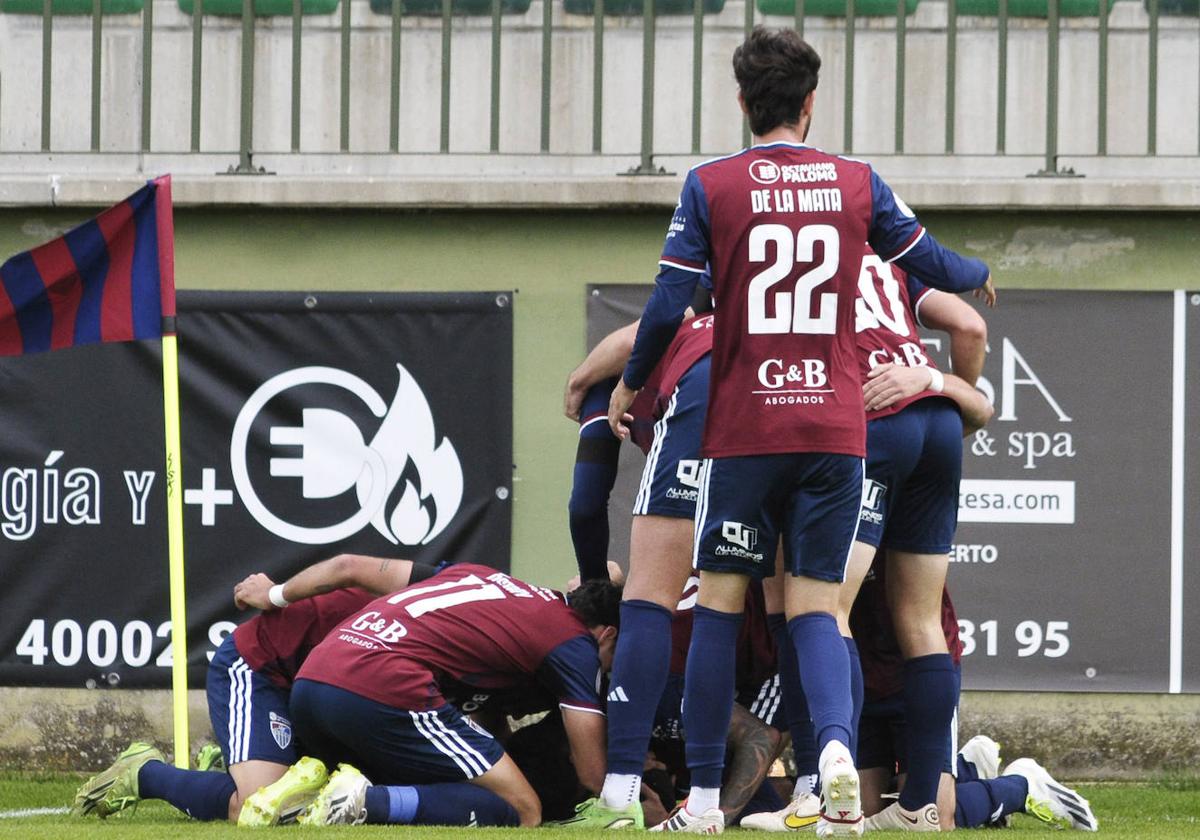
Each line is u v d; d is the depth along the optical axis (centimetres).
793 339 1483
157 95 2702
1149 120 2578
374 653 1695
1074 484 2488
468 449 2527
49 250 2172
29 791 2266
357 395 2536
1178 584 2473
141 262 2175
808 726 1683
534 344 2541
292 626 1872
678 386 1742
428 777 1711
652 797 1808
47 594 2522
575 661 1725
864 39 2673
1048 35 2602
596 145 2603
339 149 2667
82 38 2691
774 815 1678
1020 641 2469
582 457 1984
